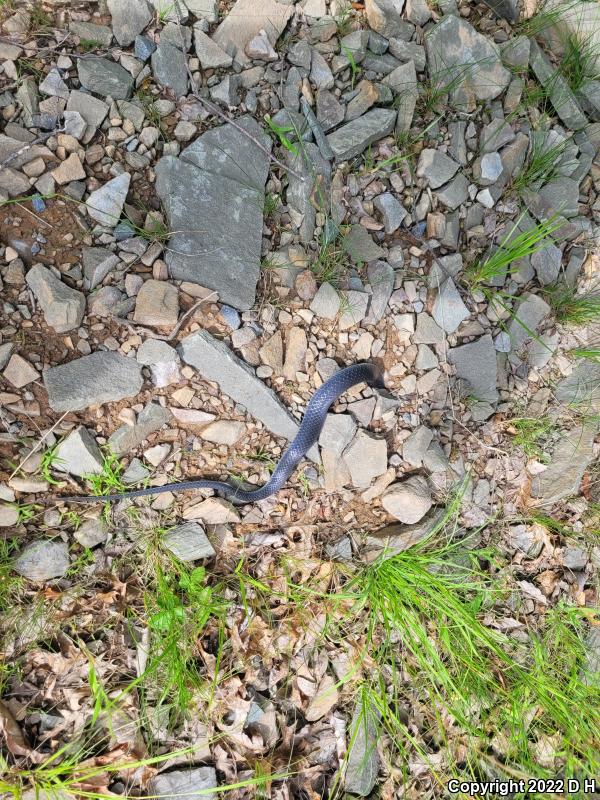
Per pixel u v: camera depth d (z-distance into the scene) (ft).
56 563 2.79
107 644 2.83
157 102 2.93
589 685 3.33
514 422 3.44
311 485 3.13
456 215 3.32
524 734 3.10
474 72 3.35
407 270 3.23
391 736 3.08
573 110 3.59
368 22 3.25
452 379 3.31
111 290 2.79
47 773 2.56
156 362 2.85
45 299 2.70
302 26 3.17
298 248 3.07
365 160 3.21
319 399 3.03
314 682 3.01
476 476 3.36
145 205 2.90
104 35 2.88
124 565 2.90
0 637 2.72
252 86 3.09
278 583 3.05
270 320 3.02
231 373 2.92
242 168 3.00
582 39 3.73
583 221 3.62
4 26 2.78
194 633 2.85
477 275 3.27
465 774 3.11
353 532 3.17
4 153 2.70
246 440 3.04
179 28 2.96
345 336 3.14
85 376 2.76
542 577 3.43
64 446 2.75
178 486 2.87
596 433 3.56
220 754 2.85
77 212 2.79
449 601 3.00
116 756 2.72
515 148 3.40
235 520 3.03
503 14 3.57
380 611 3.01
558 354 3.55
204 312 2.91
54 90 2.80
